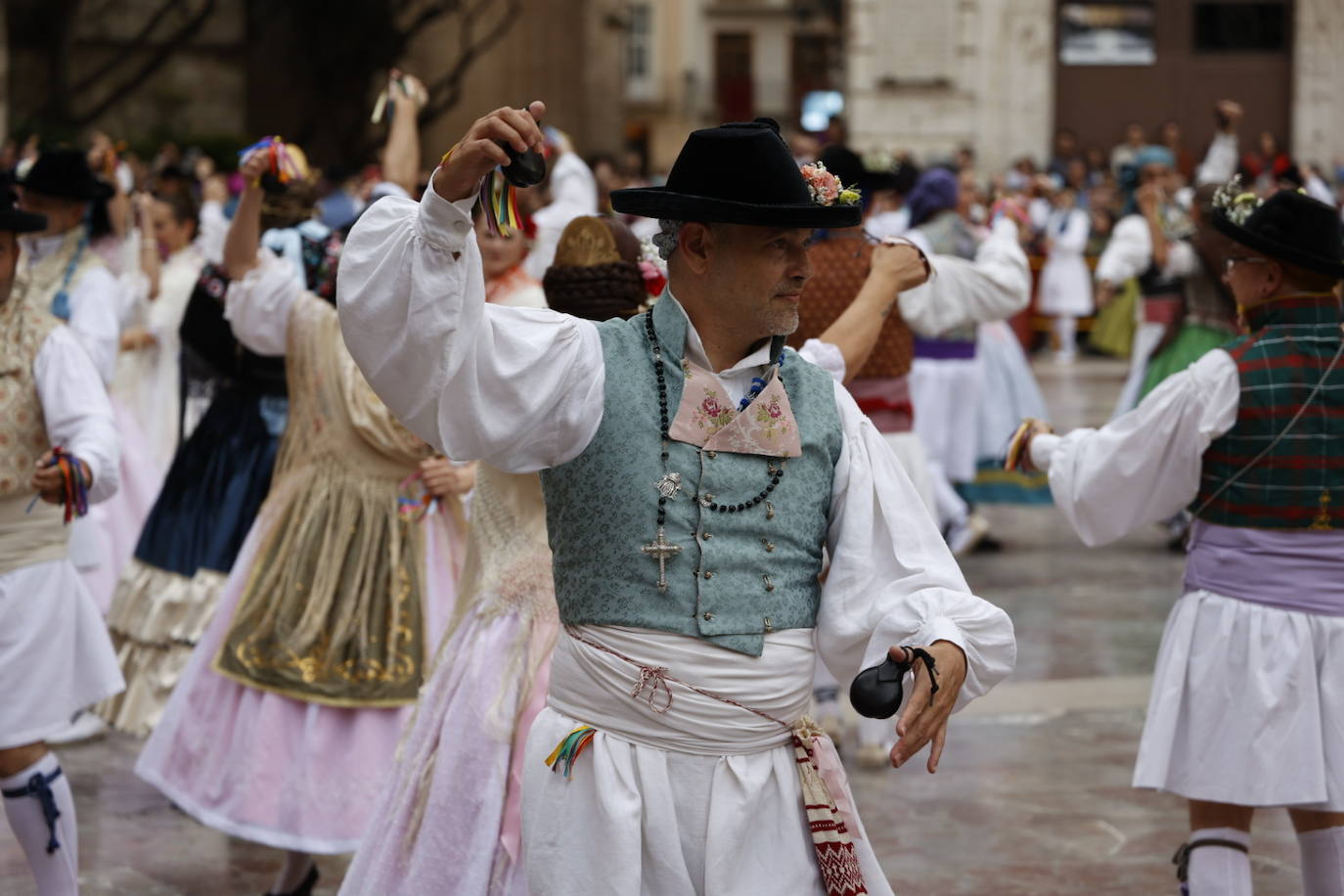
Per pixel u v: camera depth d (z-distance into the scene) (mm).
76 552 5770
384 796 3406
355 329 2367
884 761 5523
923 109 25031
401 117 5641
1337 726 3564
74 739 5840
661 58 43969
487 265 4273
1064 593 8156
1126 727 5934
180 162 15422
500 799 3248
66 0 22938
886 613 2566
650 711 2508
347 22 24438
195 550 5332
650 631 2514
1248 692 3578
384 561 4277
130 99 24562
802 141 13781
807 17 43531
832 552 2727
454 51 26656
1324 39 24734
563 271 3598
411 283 2324
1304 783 3539
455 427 2432
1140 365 9453
